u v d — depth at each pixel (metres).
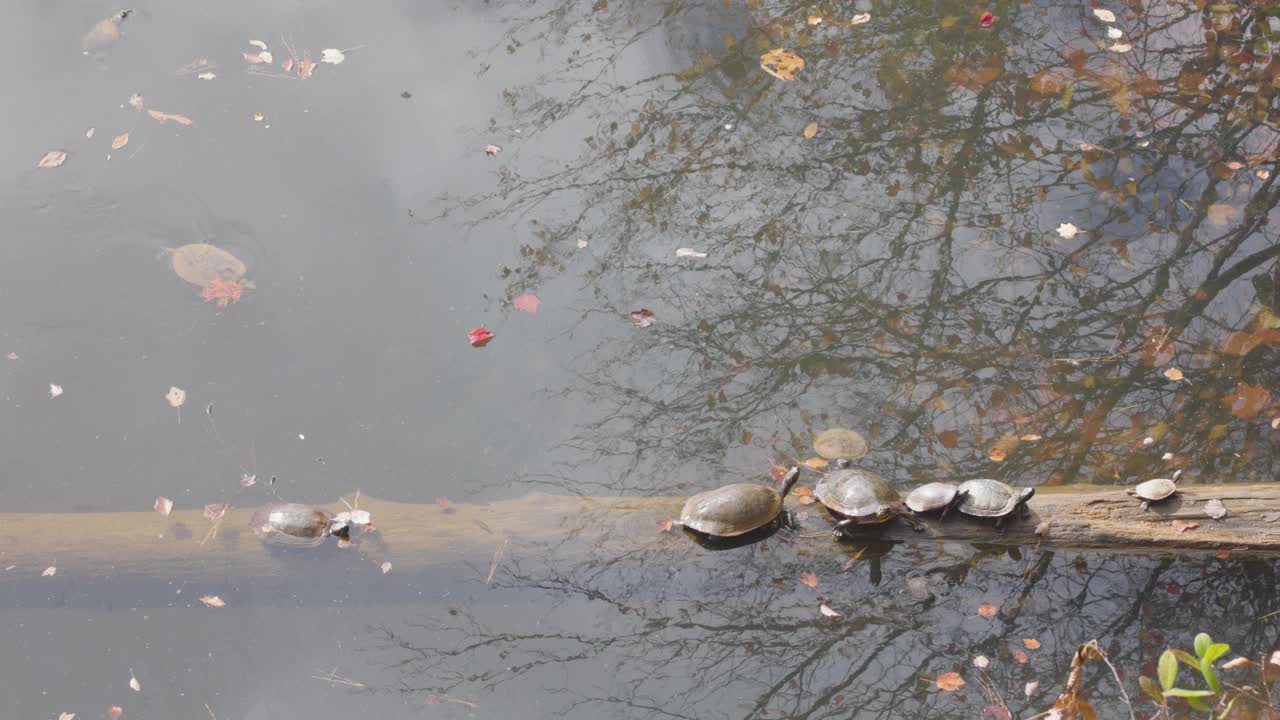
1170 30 8.38
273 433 5.13
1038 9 8.68
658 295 6.19
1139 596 4.39
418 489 4.84
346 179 7.03
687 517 4.51
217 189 6.80
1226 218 6.53
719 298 6.17
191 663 4.09
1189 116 7.45
